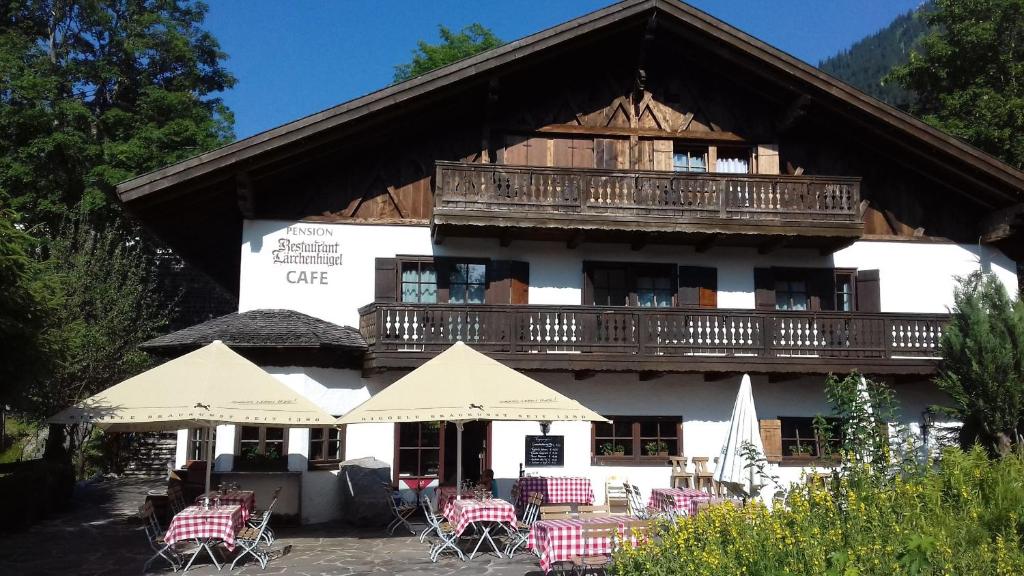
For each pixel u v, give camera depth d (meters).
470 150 17.88
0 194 11.94
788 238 17.44
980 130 24.61
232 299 27.33
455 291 17.41
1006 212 18.23
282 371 15.59
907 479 9.69
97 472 21.94
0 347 11.00
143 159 25.52
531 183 16.69
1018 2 25.22
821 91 17.64
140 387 10.96
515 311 16.34
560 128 18.14
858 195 17.45
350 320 16.98
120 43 28.41
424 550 12.28
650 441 17.44
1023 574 6.78
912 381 18.11
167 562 11.33
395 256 17.28
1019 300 15.38
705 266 18.20
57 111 25.72
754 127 18.77
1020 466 9.46
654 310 16.75
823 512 8.23
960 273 18.81
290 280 16.92
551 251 17.80
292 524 15.10
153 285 23.91
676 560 7.26
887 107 17.52
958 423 17.73
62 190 25.81
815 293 18.42
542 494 13.48
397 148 17.62
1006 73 26.22
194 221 17.62
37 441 23.42
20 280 11.55
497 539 13.03
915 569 6.37
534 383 11.89
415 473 16.55
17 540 12.98
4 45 26.17
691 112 18.67
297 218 17.08
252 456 15.40
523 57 16.89
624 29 17.84
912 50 28.78
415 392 11.37
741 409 13.42
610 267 17.94
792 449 17.69
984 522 8.24
